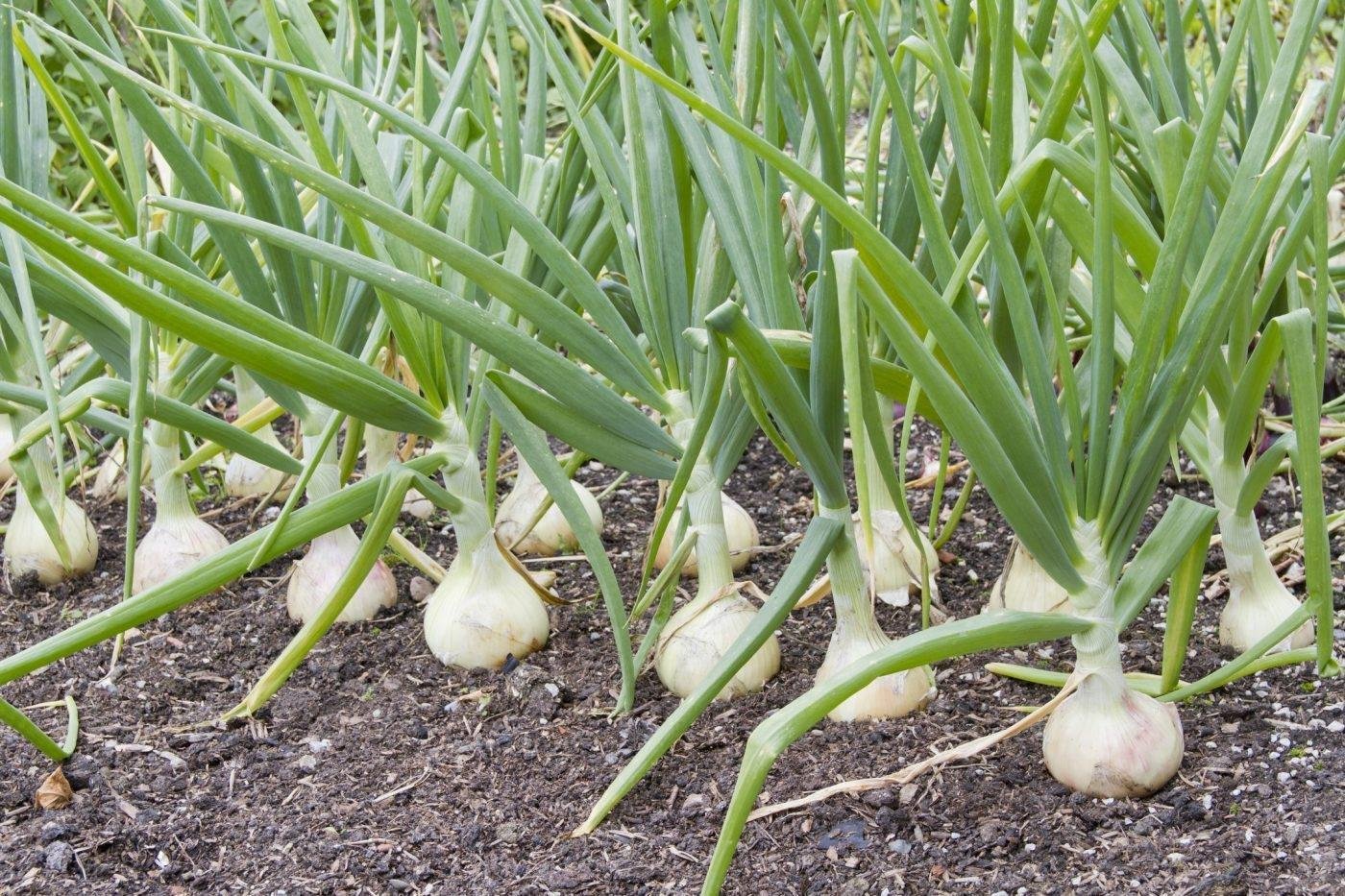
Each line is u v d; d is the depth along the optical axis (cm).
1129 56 226
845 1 211
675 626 215
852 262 179
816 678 216
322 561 230
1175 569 201
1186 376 192
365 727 216
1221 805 199
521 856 201
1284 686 211
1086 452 218
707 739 210
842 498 204
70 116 214
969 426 187
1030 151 199
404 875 200
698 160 207
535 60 231
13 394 222
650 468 211
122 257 191
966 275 192
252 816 207
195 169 209
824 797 198
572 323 205
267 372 199
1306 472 193
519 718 215
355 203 197
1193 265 210
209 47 197
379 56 229
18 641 232
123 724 218
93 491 260
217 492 262
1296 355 190
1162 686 205
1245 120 228
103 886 201
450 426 215
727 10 219
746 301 207
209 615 234
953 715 210
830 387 200
